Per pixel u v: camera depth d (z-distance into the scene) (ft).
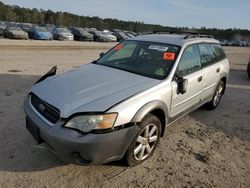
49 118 9.93
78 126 9.25
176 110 13.37
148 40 15.23
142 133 10.94
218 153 13.26
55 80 11.91
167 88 12.05
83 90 10.63
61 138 9.15
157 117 11.96
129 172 10.94
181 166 11.78
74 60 42.34
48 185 9.78
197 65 15.31
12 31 80.38
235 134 15.85
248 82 33.40
